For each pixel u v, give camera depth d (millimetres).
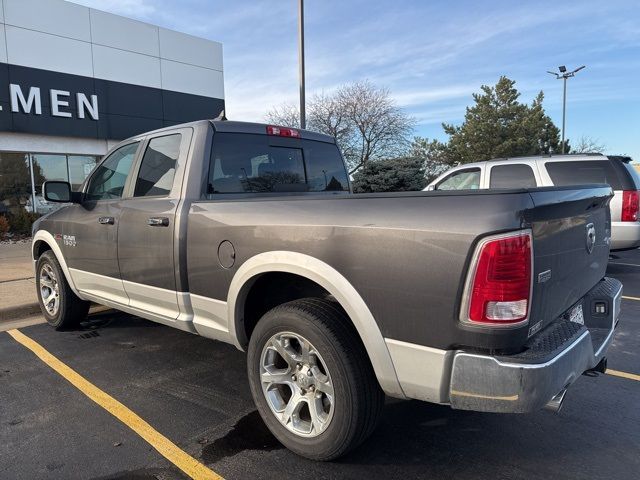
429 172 39094
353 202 2607
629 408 3486
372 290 2477
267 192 4098
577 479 2670
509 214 2133
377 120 29234
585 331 2582
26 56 14648
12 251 11516
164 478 2719
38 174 15523
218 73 20000
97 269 4434
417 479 2678
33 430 3238
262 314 3367
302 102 14773
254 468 2795
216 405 3586
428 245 2293
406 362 2404
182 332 5309
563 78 35062
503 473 2729
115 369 4277
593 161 7504
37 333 5340
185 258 3467
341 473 2734
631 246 7348
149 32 17625
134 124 17359
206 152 3670
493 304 2146
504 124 39188
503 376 2160
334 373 2607
